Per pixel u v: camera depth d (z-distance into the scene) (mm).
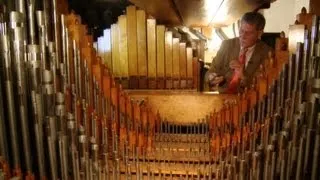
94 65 1897
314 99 1502
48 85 1489
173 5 2691
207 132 2199
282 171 1669
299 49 1533
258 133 1806
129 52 3234
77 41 1745
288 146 1621
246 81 2430
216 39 4449
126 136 2029
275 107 1772
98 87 1919
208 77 2875
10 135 1416
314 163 1565
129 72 3270
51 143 1531
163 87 3260
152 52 3217
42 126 1504
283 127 1647
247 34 2449
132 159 1962
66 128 1593
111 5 4250
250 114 1950
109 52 3271
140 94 2445
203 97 2365
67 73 1660
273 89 1752
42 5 1503
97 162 1809
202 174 1885
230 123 2092
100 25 4246
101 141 1898
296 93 1573
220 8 2928
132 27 3203
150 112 2213
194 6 2748
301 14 1595
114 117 2033
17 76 1396
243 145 1876
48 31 1522
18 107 1419
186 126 2371
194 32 4219
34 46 1416
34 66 1431
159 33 3178
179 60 3201
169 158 1991
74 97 1666
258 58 2467
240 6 2879
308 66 1516
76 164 1670
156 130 2268
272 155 1672
